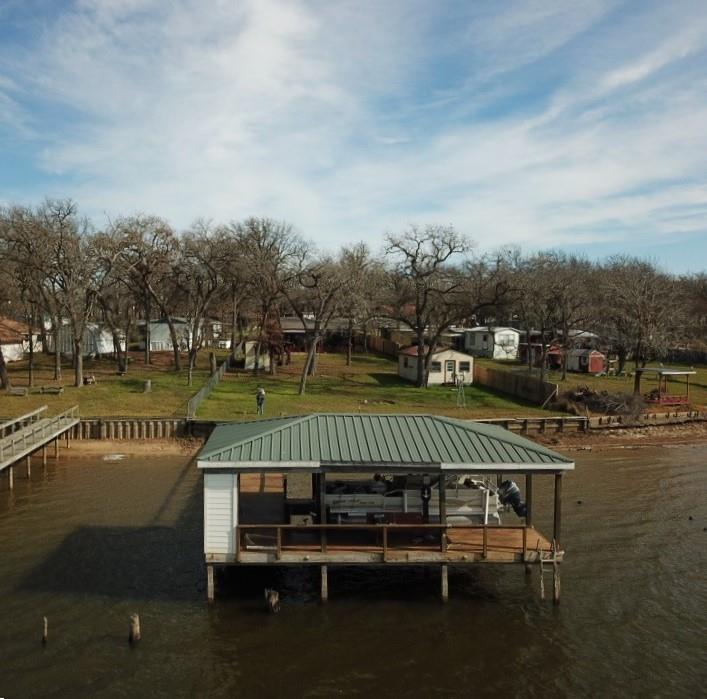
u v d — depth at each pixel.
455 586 21.06
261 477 25.02
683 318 69.38
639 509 29.22
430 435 19.97
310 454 18.66
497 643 17.78
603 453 40.91
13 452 29.34
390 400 50.84
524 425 45.28
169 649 17.14
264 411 44.72
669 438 45.06
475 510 20.70
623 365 70.00
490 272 69.38
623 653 17.42
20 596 19.84
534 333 84.00
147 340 66.56
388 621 18.80
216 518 18.77
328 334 86.00
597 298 76.94
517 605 19.88
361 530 20.31
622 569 22.53
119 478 33.28
